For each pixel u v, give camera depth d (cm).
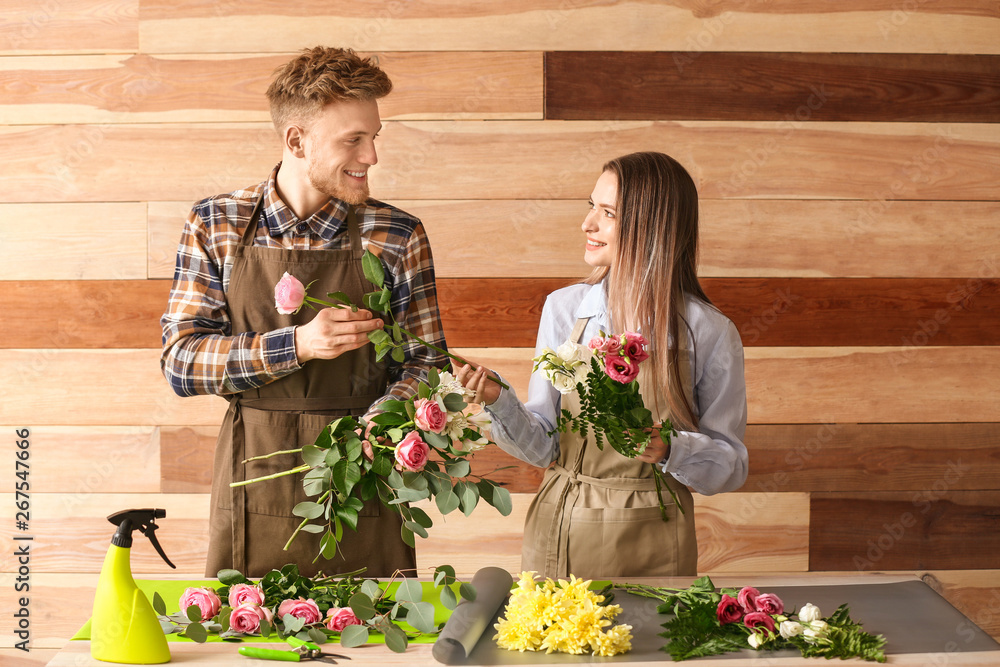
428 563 224
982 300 225
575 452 150
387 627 105
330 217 158
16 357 221
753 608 109
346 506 115
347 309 141
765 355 224
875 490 227
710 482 145
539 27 217
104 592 101
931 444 227
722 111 219
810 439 226
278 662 102
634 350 123
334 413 154
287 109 150
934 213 223
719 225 221
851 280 224
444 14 216
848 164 221
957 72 221
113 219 219
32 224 219
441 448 112
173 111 218
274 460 152
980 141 222
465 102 218
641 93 218
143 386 222
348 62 148
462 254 221
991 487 228
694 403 153
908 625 111
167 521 224
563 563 146
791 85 219
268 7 216
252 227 157
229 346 146
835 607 117
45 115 218
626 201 151
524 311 222
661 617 114
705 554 227
